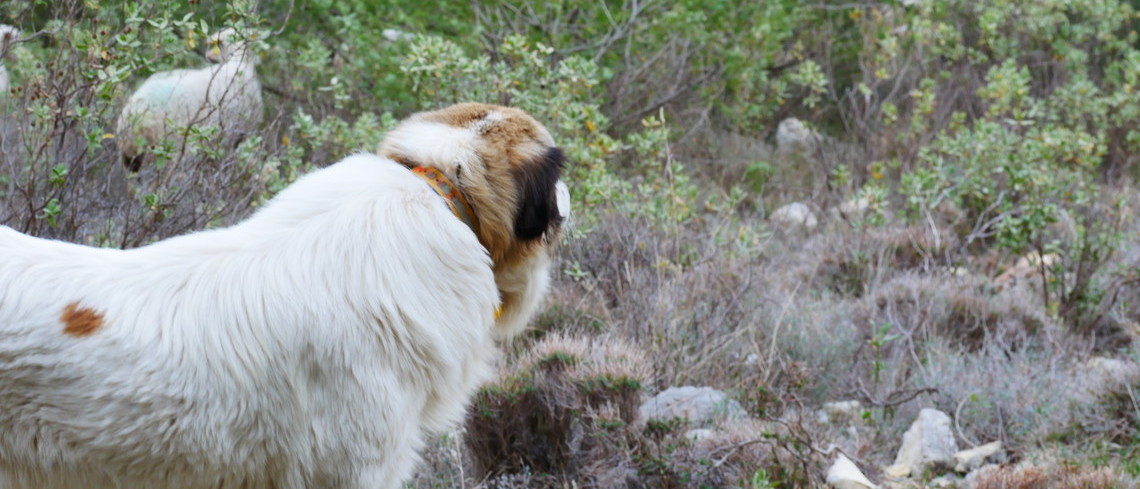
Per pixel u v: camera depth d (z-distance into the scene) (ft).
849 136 38.52
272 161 18.52
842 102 40.83
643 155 25.22
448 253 9.51
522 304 10.76
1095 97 36.86
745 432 15.48
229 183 16.56
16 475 8.83
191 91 19.57
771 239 27.07
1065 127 34.32
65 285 8.79
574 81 22.91
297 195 9.72
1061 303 23.66
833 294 24.82
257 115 20.70
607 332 18.99
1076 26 38.47
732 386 18.54
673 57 34.99
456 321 9.57
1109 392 17.61
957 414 17.65
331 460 9.23
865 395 18.99
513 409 15.25
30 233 14.61
